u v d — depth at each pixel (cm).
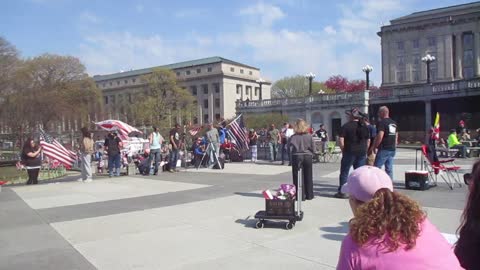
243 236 699
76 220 869
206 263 564
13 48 5441
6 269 561
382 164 1090
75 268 558
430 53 8006
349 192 259
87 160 1617
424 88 4700
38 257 612
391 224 214
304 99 5828
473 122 4459
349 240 226
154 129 1825
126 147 2580
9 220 890
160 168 1855
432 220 748
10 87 5338
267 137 2508
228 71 11344
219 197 1116
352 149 1031
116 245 665
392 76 8419
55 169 2216
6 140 6138
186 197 1137
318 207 928
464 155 2202
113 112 10712
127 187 1391
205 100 11450
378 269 209
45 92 5744
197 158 2064
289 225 739
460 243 285
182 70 11875
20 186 1523
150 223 816
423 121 4959
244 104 6688
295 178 1020
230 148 2347
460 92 4372
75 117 6912
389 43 8462
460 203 916
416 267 205
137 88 12212
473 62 7675
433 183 1205
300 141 1016
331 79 9350
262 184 1354
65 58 6994
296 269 529
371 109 5362
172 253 613
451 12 7925
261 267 541
